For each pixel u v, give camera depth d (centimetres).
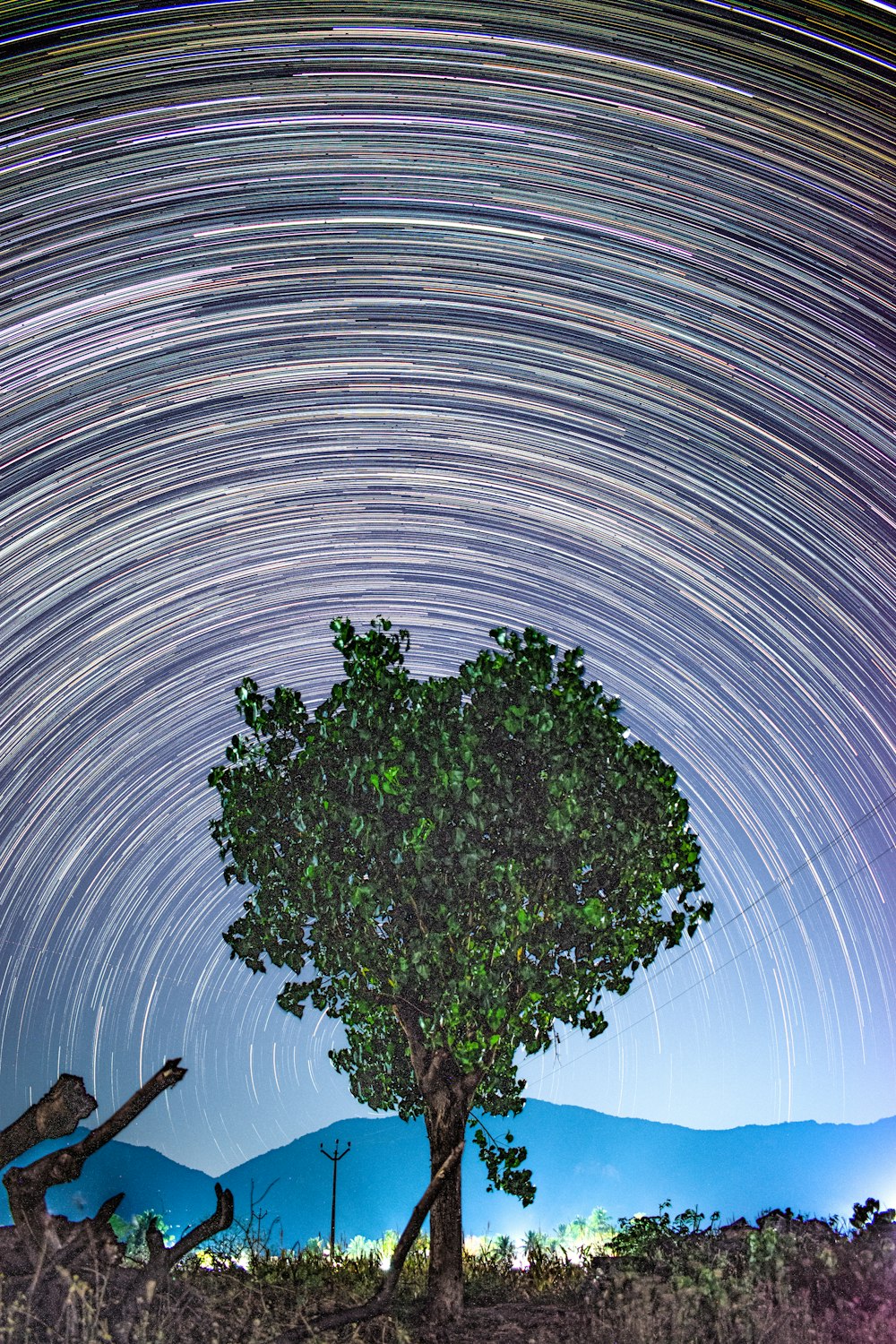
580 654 1005
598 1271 990
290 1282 975
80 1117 635
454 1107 946
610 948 946
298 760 977
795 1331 730
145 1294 623
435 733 920
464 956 891
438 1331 839
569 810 885
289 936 996
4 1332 541
